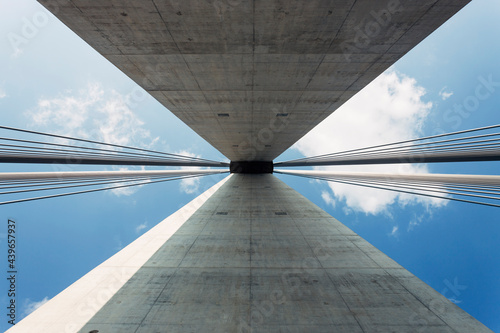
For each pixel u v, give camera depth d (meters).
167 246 10.38
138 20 8.53
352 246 10.37
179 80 12.55
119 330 5.93
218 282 7.79
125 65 11.20
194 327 6.04
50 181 12.41
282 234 11.66
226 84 13.04
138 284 7.66
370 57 10.73
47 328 5.96
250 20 8.64
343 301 6.96
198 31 9.11
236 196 20.17
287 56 10.63
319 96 14.48
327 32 9.26
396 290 7.44
